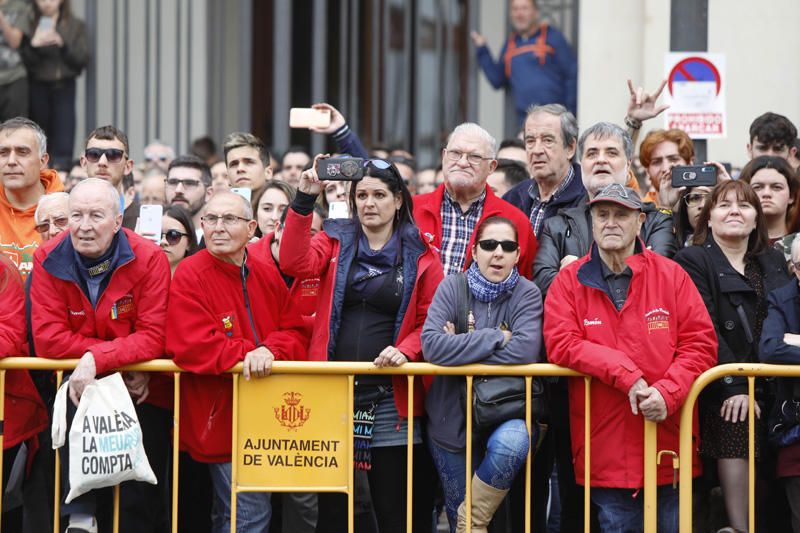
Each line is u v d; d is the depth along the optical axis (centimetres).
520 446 1614
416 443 1692
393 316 1683
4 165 1892
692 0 2072
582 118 2761
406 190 1706
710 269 1738
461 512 1662
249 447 1653
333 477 1652
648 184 2430
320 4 3244
